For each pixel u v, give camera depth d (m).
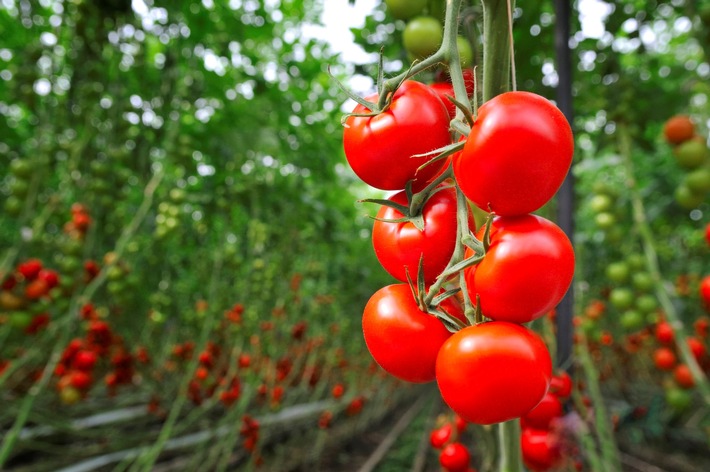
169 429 1.28
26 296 1.06
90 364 1.18
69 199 1.46
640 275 1.10
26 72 1.13
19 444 1.37
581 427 0.66
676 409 1.09
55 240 1.24
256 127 1.52
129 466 1.64
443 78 0.42
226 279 1.86
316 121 1.67
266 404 1.82
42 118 1.15
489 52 0.31
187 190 1.63
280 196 1.77
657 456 1.79
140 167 1.33
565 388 0.55
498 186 0.25
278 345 2.03
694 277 1.62
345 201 2.51
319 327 2.53
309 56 1.56
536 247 0.26
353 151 0.30
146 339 1.73
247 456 2.01
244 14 1.39
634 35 1.13
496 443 0.53
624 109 1.09
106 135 1.27
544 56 1.06
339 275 2.58
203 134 1.51
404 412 3.61
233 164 1.56
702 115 1.24
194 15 1.32
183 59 1.40
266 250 1.84
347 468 2.17
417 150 0.29
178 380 1.93
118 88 1.24
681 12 1.08
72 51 1.20
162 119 1.35
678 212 1.71
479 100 0.34
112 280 1.24
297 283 2.01
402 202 0.32
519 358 0.25
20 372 1.54
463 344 0.26
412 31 0.51
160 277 1.74
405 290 0.32
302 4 1.50
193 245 1.76
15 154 1.48
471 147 0.26
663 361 1.04
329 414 2.14
